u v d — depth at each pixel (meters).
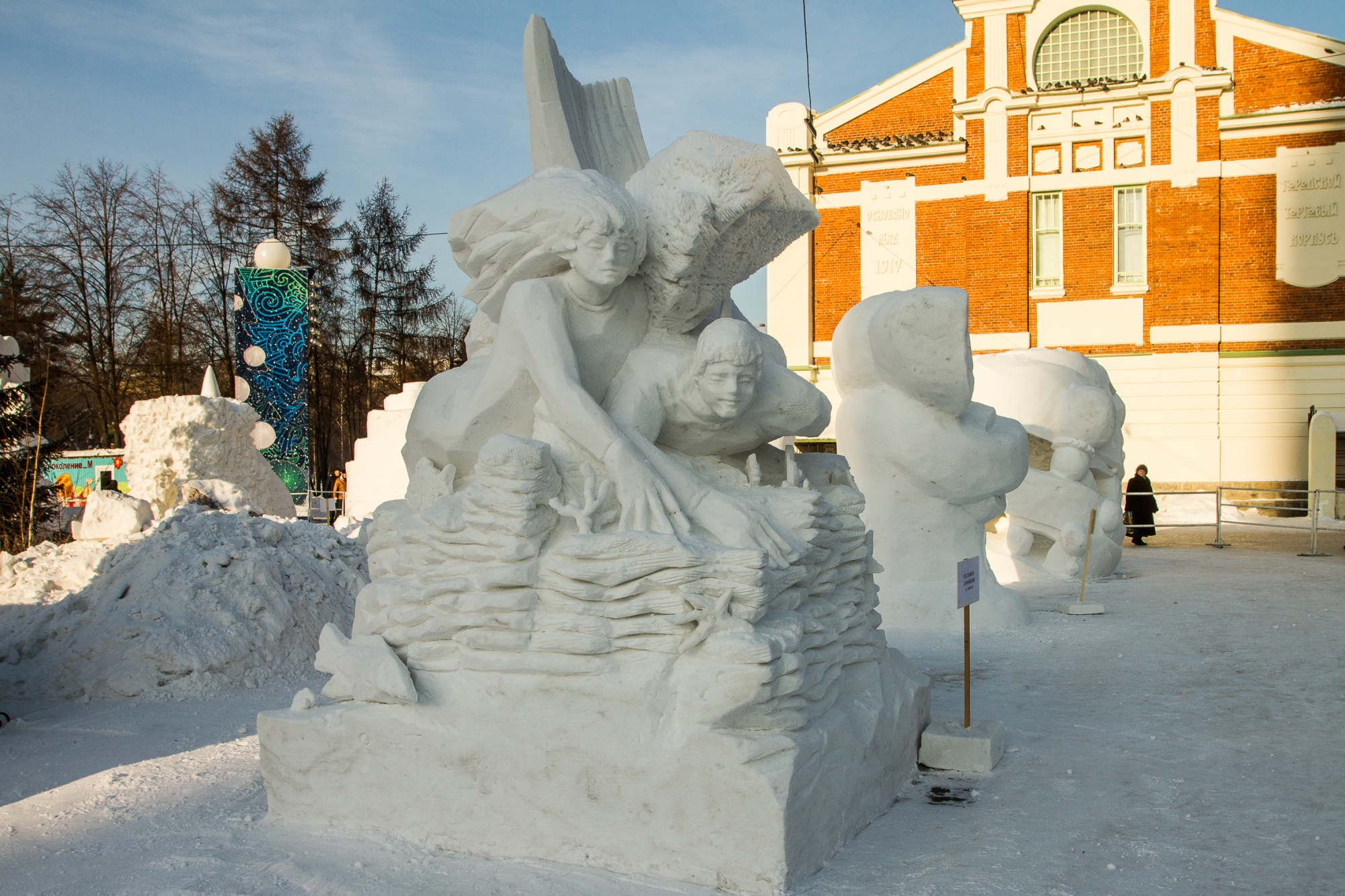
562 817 3.30
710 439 4.16
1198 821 3.72
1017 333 24.97
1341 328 23.16
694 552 3.25
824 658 3.60
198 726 5.31
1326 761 4.46
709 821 3.11
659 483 3.57
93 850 3.42
